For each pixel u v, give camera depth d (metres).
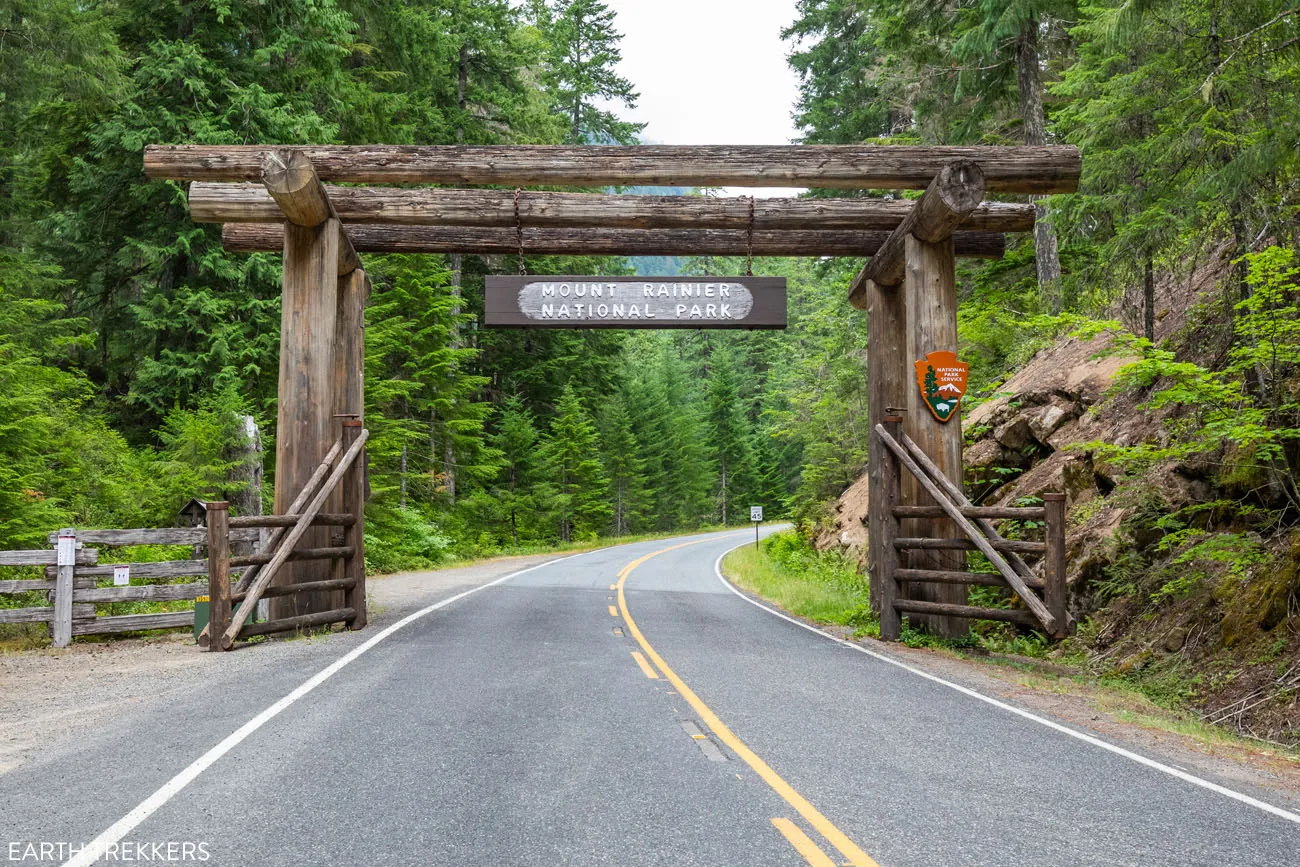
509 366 47.44
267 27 22.98
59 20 18.16
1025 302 21.70
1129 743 6.43
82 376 20.17
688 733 6.12
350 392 13.58
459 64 36.16
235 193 12.28
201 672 8.45
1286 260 9.73
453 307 32.97
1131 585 11.42
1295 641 8.66
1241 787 5.36
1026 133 20.53
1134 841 4.20
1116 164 13.20
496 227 13.40
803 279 68.38
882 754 5.72
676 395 76.38
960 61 21.59
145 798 4.57
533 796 4.66
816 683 8.31
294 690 7.44
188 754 5.44
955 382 12.36
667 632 11.89
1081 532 12.93
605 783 4.91
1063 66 22.92
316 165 12.02
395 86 31.19
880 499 13.29
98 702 7.17
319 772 5.06
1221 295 12.53
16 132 22.50
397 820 4.26
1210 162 11.72
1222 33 11.55
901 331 14.40
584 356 50.06
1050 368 17.66
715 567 29.56
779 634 12.16
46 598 11.67
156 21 22.16
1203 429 10.45
